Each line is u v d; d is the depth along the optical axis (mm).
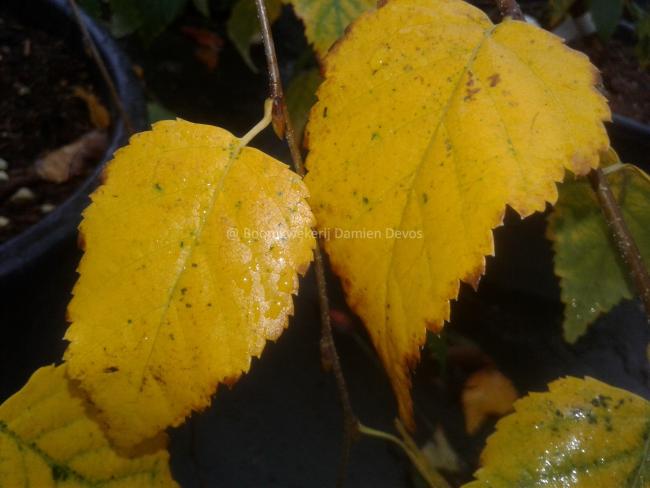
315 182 126
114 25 350
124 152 127
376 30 131
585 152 115
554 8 318
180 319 120
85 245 123
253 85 500
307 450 294
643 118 338
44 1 392
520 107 118
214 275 121
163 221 122
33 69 375
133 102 329
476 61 123
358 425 174
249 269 120
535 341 324
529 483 143
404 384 116
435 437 294
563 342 324
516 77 120
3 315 267
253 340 119
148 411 121
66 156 334
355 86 127
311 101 256
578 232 216
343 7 197
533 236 321
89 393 121
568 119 117
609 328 327
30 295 269
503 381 308
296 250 121
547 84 120
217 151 126
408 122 121
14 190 322
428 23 129
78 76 373
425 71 124
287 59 505
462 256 111
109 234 123
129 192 125
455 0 132
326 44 196
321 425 302
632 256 140
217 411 303
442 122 120
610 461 144
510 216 315
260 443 294
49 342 281
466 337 323
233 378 119
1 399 272
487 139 116
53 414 146
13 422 144
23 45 389
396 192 119
